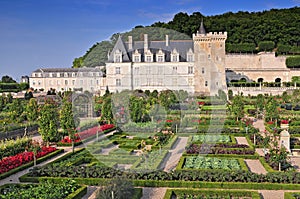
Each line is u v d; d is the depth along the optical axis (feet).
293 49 438.40
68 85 363.97
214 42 261.03
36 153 89.40
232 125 143.95
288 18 455.63
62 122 100.37
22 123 144.15
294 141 111.75
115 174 69.92
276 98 253.03
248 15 499.51
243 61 409.08
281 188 66.44
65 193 62.08
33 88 369.30
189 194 64.23
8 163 83.10
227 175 69.41
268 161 84.94
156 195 64.03
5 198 58.75
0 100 194.90
